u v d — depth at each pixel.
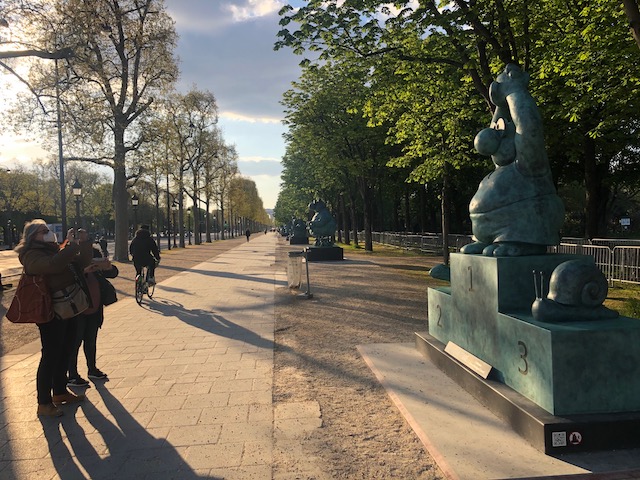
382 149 29.02
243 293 12.83
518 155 4.40
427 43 11.96
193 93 41.84
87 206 78.31
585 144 17.19
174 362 6.20
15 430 4.17
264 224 188.75
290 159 46.38
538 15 12.73
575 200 35.84
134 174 26.70
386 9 11.30
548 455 3.27
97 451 3.72
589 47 11.88
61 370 4.73
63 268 4.42
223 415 4.36
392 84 14.08
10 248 59.75
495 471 3.10
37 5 15.44
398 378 5.14
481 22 10.82
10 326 9.23
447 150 16.84
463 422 3.91
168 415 4.40
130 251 11.64
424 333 6.36
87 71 18.98
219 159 49.41
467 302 4.88
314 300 11.19
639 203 43.19
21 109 18.66
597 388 3.40
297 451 3.61
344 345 6.88
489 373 4.32
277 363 6.06
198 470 3.36
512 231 4.40
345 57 12.61
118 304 11.35
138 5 24.62
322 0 10.88
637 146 20.25
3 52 15.09
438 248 27.14
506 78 4.63
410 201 50.06
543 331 3.48
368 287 13.25
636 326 3.44
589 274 3.69
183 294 12.89
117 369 5.95
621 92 12.33
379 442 3.72
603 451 3.28
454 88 13.82
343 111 27.00
